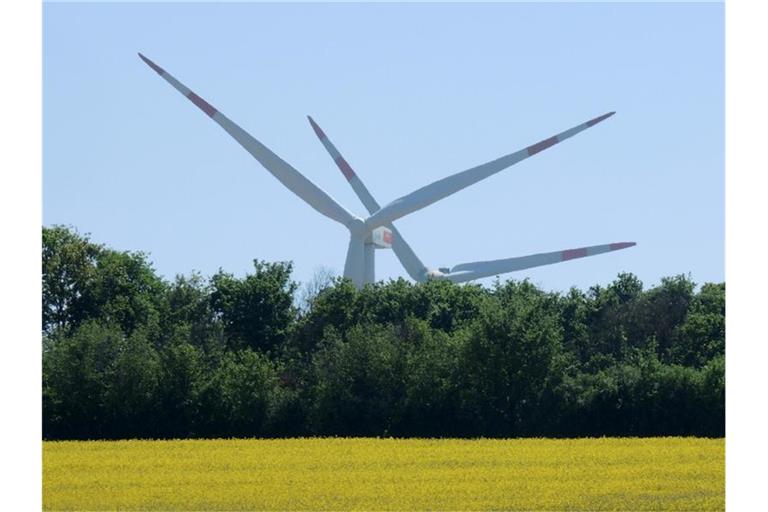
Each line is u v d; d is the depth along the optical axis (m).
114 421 159.38
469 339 160.88
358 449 121.75
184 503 90.19
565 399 156.50
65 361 161.00
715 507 86.88
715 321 194.00
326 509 87.56
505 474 101.69
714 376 152.12
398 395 163.25
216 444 128.62
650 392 153.25
